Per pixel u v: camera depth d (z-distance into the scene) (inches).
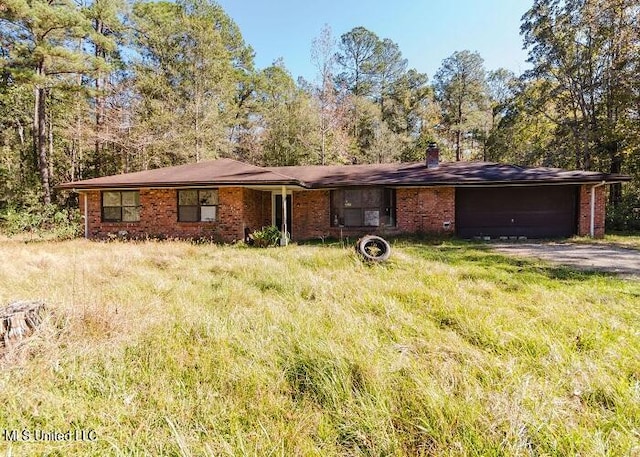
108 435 70.2
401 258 274.7
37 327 111.3
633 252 330.6
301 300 162.7
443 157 1296.8
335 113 981.8
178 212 475.5
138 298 164.6
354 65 1411.2
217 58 901.2
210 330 124.2
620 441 66.5
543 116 827.4
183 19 857.5
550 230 490.3
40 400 82.0
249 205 485.7
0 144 848.9
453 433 68.9
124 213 488.1
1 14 510.3
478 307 146.6
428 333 120.3
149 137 780.6
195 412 78.0
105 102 803.4
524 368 94.9
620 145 651.5
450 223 485.1
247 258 299.4
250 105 1153.4
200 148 839.7
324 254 299.9
